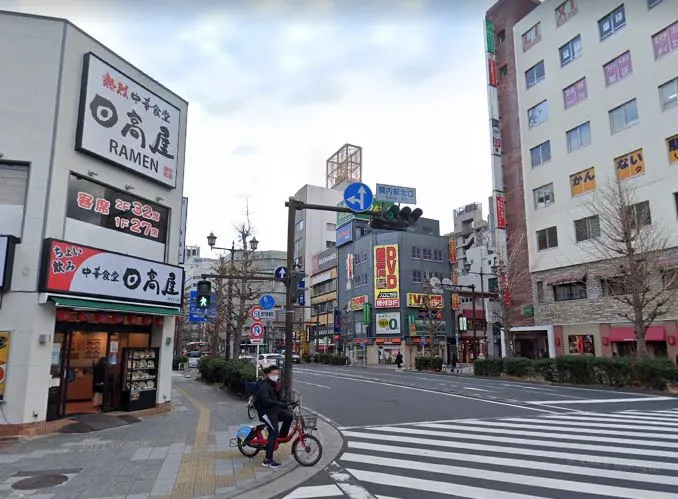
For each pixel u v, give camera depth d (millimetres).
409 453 8547
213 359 24141
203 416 12688
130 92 12836
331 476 7059
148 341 13594
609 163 28219
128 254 12594
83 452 8484
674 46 25328
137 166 12852
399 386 22609
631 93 27344
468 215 66375
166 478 6883
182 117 14992
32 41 11062
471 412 13938
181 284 13859
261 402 7648
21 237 10289
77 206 11391
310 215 71125
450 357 49000
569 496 5922
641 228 24141
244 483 6660
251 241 24656
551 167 32156
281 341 71062
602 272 27891
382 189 11188
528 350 33562
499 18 38188
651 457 7977
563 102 31719
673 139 25016
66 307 10859
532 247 33094
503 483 6551
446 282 41750
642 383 20219
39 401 10031
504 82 37219
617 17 28656
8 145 10523
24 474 7043
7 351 9820
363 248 54469
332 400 17297
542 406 15164
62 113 11031
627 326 26219
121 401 12609
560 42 32219
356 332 54250
